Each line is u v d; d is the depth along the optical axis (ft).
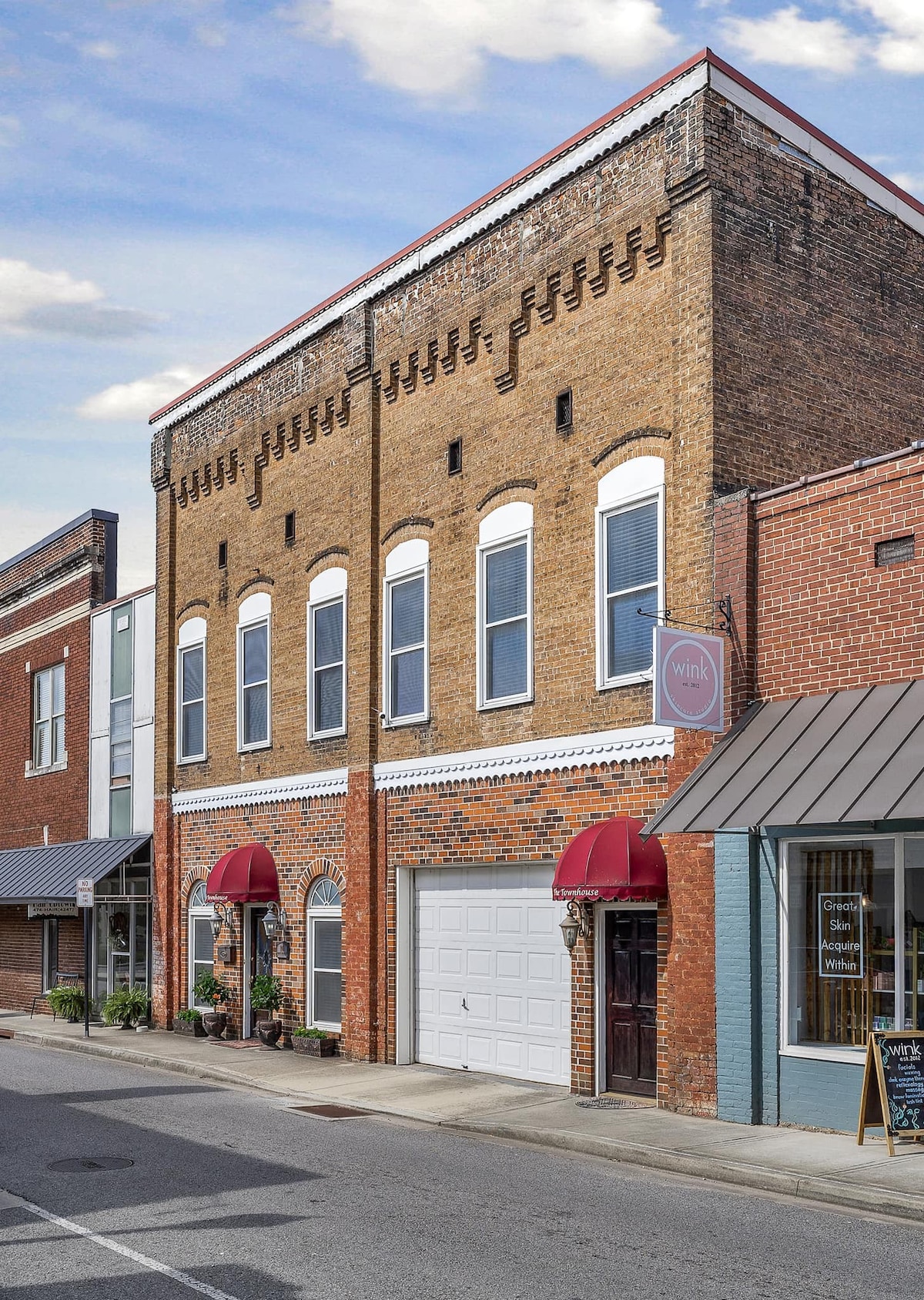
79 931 98.32
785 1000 46.75
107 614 98.94
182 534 89.15
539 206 60.70
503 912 61.16
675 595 52.21
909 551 44.73
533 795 58.44
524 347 61.21
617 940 54.44
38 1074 65.92
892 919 43.98
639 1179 39.34
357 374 71.41
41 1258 30.50
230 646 82.64
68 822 102.89
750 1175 38.37
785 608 48.60
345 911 69.41
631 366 55.42
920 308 60.90
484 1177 39.58
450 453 65.21
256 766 78.95
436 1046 64.85
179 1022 82.28
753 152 54.24
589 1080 54.39
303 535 76.07
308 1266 29.50
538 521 59.47
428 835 64.64
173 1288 27.81
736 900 47.96
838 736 44.29
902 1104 40.68
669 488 53.01
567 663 57.11
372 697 69.00
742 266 53.16
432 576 65.77
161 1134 47.47
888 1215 34.50
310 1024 72.74
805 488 48.19
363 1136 47.32
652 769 52.42
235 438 83.10
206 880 82.84
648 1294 27.27
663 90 54.44
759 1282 28.09
